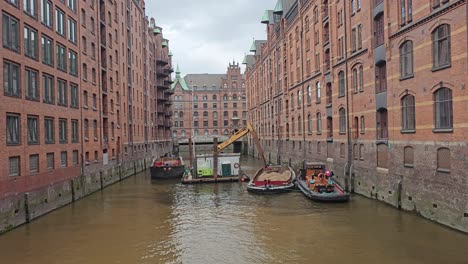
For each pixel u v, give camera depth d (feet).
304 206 88.43
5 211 66.69
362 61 95.04
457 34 59.82
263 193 107.65
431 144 66.90
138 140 184.55
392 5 80.02
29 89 77.05
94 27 120.16
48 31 85.92
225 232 68.64
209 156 140.46
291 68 172.86
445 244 55.93
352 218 73.82
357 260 52.26
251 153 273.54
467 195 57.62
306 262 52.42
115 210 88.02
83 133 106.52
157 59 243.60
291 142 172.86
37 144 78.95
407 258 52.01
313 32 137.39
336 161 113.50
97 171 118.73
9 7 69.51
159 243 62.69
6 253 57.57
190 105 433.07
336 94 112.98
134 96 179.01
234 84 439.63
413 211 73.20
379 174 86.63
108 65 135.23
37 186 78.54
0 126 65.41
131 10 177.17
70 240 64.34
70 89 98.89
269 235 65.82
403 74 76.69
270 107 219.41
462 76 58.75
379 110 87.56
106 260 54.85
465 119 58.18
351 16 101.86
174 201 99.86
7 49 68.69
